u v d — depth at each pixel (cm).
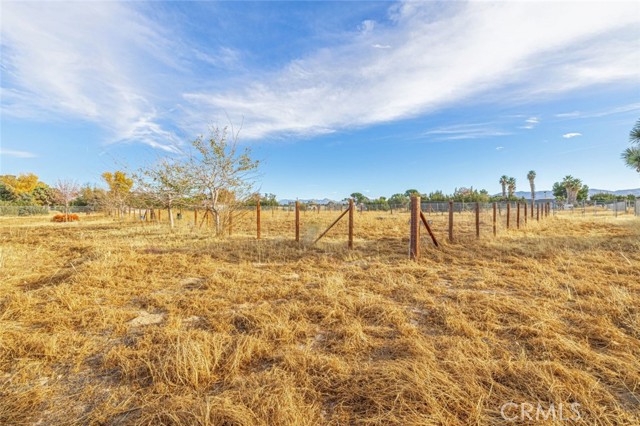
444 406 187
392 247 809
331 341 276
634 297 371
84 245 802
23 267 563
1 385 214
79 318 325
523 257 639
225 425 173
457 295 392
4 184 3656
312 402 194
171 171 1073
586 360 236
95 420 180
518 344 269
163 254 656
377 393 197
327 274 513
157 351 251
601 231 1219
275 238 984
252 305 374
